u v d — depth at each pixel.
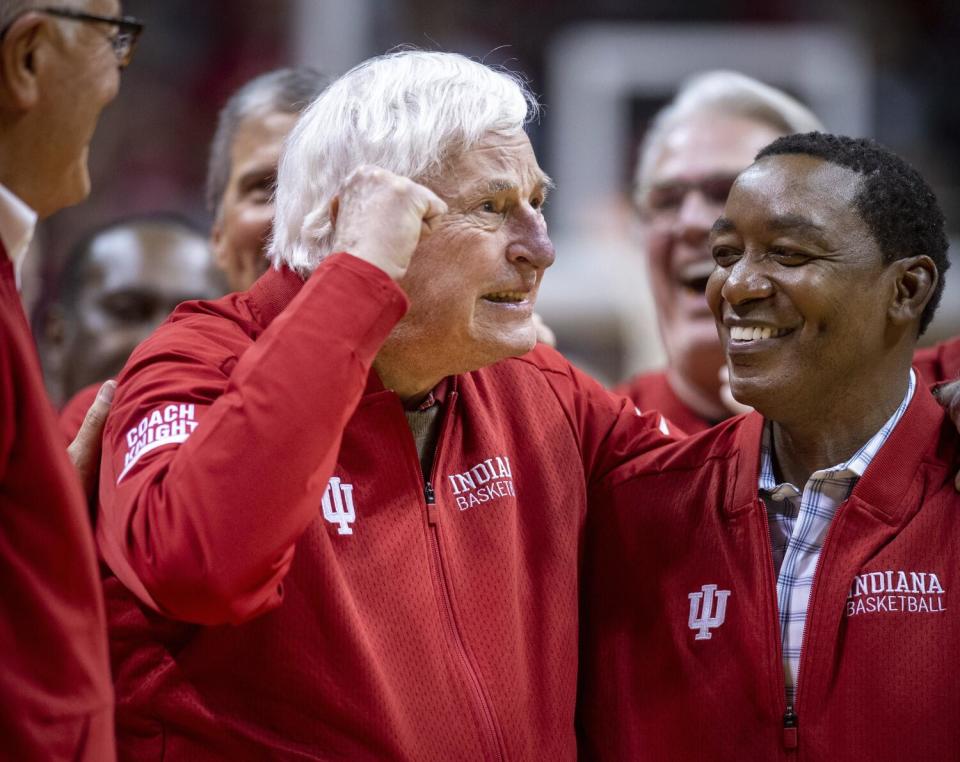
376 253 4.14
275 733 4.45
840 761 4.51
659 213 8.25
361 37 20.70
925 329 4.95
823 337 4.59
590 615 5.21
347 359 4.03
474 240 4.55
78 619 3.80
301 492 3.94
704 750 4.77
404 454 4.74
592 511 5.33
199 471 3.90
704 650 4.85
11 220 4.08
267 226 7.14
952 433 4.88
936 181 21.45
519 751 4.62
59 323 8.53
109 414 4.58
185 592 3.91
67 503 3.78
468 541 4.82
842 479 4.79
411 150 4.52
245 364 4.04
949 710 4.44
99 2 4.18
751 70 21.69
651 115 21.67
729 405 7.51
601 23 21.59
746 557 4.87
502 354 4.70
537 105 5.07
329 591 4.45
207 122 20.64
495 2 21.48
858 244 4.56
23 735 3.65
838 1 21.61
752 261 4.67
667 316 8.38
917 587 4.58
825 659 4.61
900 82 21.62
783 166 4.68
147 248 8.26
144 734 4.56
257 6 20.55
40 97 4.05
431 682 4.54
